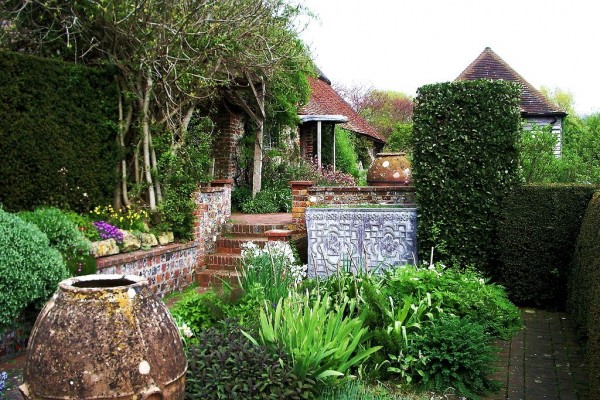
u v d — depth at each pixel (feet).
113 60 27.07
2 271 15.47
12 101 22.13
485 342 16.12
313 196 30.48
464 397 14.55
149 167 28.50
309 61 39.45
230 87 39.24
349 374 14.71
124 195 28.19
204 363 12.61
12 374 16.05
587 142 42.57
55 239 19.61
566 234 24.14
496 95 25.39
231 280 27.68
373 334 15.83
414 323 16.39
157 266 25.36
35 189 23.13
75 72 25.09
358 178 68.18
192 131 33.42
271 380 12.28
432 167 26.25
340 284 18.49
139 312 9.22
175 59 27.58
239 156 46.80
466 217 25.82
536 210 24.63
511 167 25.30
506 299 21.91
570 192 24.25
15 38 27.25
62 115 24.43
